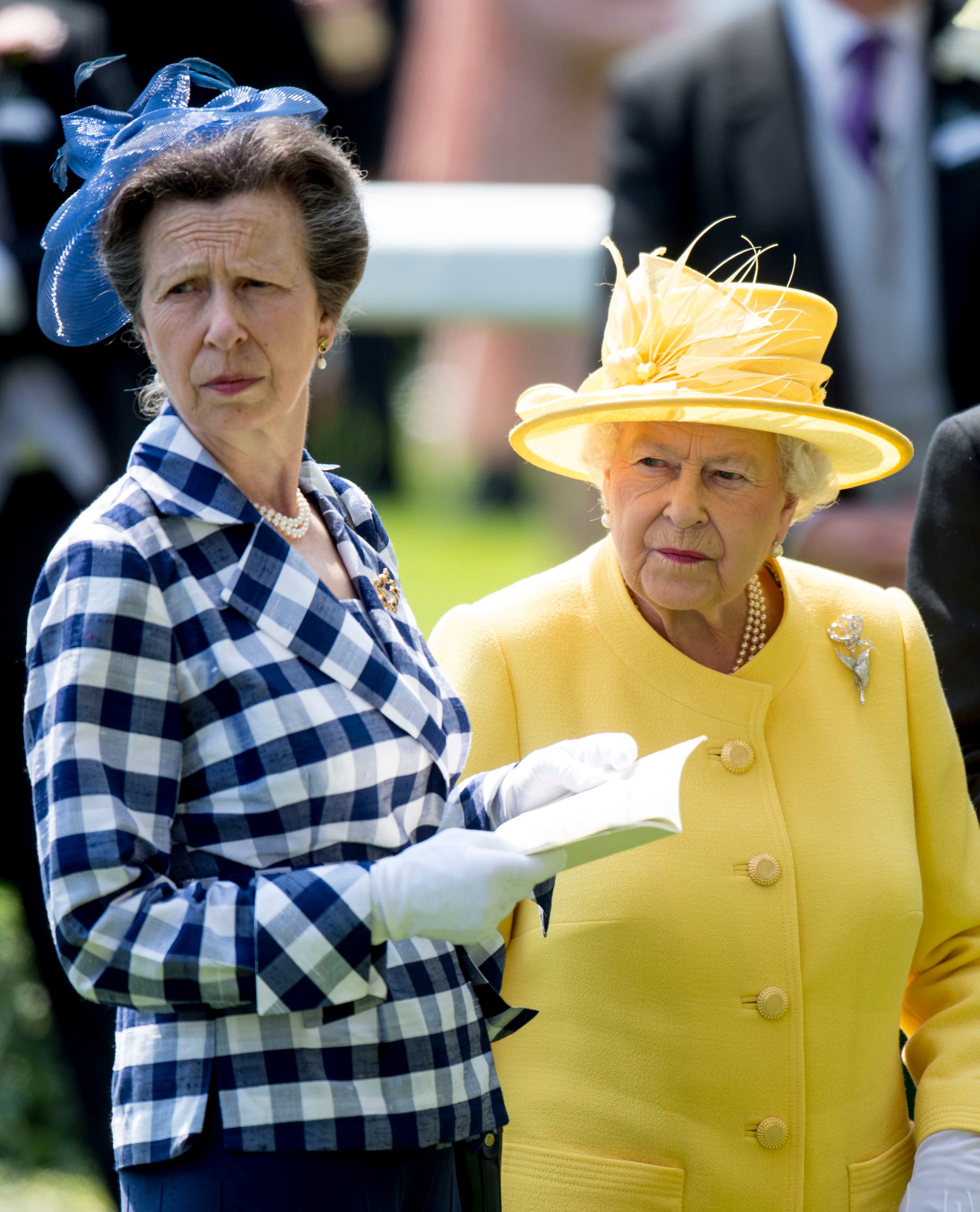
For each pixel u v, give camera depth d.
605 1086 10.56
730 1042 10.57
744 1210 10.48
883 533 19.03
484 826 9.34
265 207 8.48
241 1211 8.15
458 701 9.65
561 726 11.18
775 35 19.55
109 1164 18.94
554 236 23.34
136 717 8.08
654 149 19.81
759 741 11.11
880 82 19.44
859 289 19.75
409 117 32.66
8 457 19.27
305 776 8.32
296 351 8.63
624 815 7.98
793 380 10.60
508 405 33.59
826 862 10.88
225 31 25.33
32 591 19.31
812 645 11.55
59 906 7.85
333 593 8.90
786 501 11.10
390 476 34.38
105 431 19.69
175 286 8.48
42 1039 20.61
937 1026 11.41
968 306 19.78
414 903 7.90
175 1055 8.31
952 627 12.41
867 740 11.39
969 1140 10.66
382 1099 8.45
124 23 24.14
